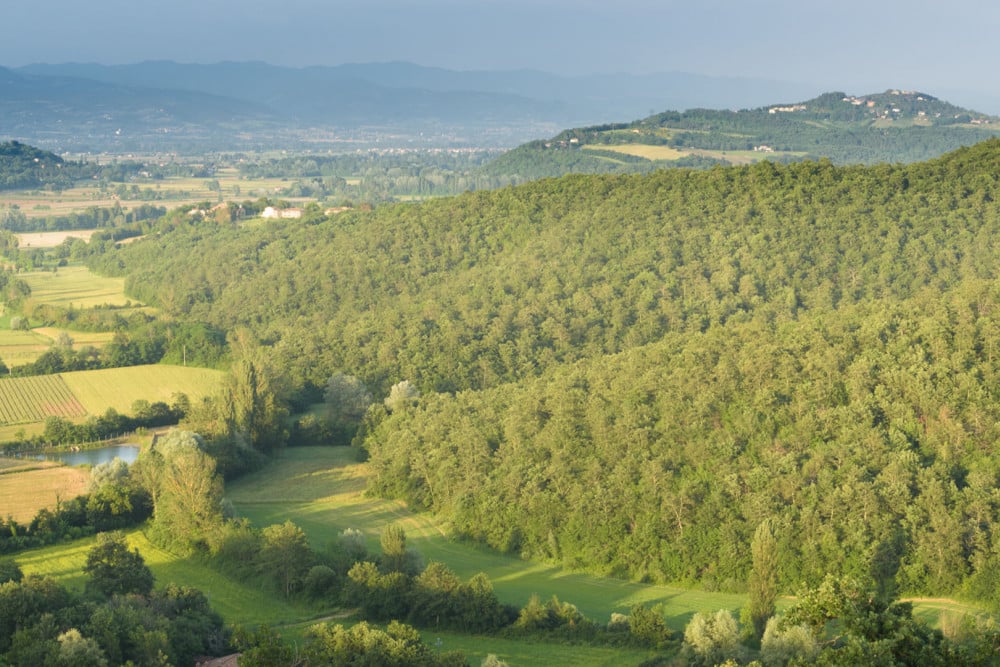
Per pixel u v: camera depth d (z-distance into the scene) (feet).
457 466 396.37
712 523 323.16
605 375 426.92
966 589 287.28
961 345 367.25
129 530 368.07
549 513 350.64
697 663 240.12
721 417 366.84
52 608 248.11
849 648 148.66
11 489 410.72
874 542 298.76
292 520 385.29
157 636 234.38
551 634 271.69
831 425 346.95
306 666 227.81
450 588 284.20
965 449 328.70
